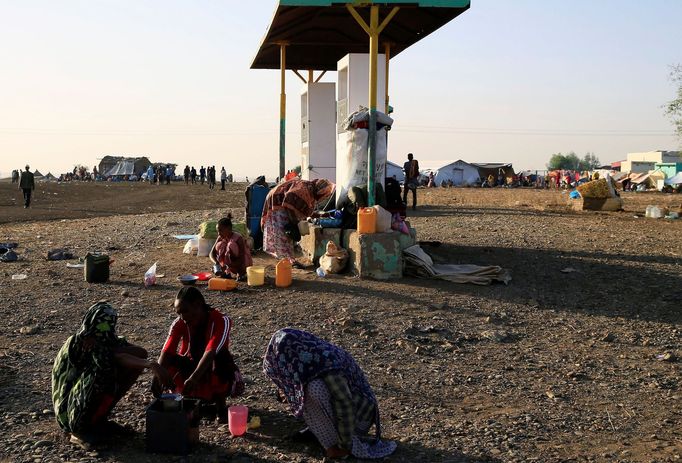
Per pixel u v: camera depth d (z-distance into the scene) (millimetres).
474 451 4961
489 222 18922
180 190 49219
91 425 4957
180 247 14344
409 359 7203
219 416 5410
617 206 23984
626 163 93438
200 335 5324
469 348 7645
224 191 48000
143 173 87188
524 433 5328
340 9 13219
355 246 10656
